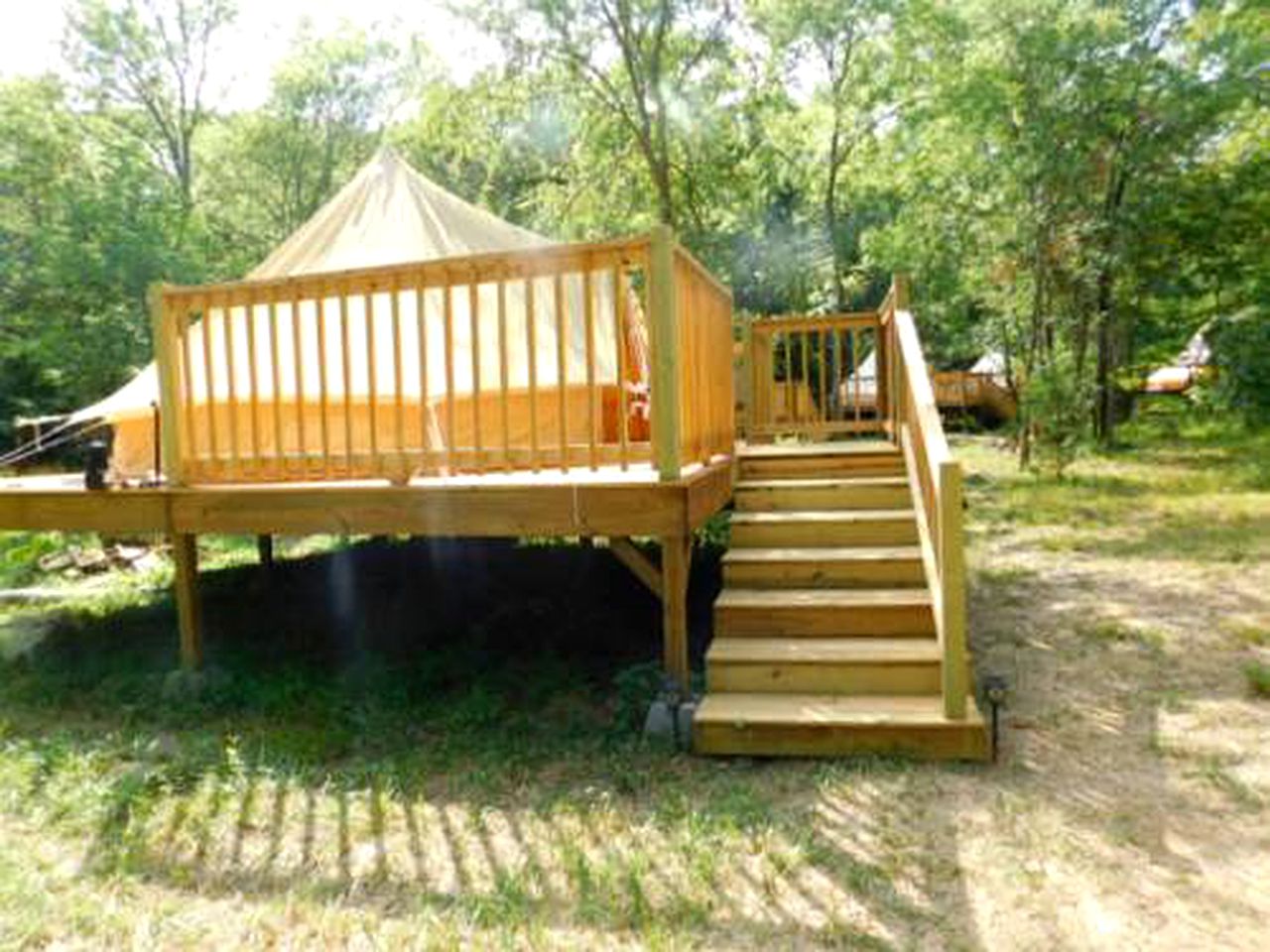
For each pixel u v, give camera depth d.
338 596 6.87
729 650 4.27
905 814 3.19
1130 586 6.63
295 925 2.61
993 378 23.66
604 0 14.91
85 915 2.65
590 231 17.23
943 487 3.69
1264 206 13.83
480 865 2.95
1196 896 2.65
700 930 2.53
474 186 22.50
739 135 17.44
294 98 25.86
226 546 9.47
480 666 5.07
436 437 5.95
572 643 5.56
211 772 3.73
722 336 5.95
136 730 4.34
